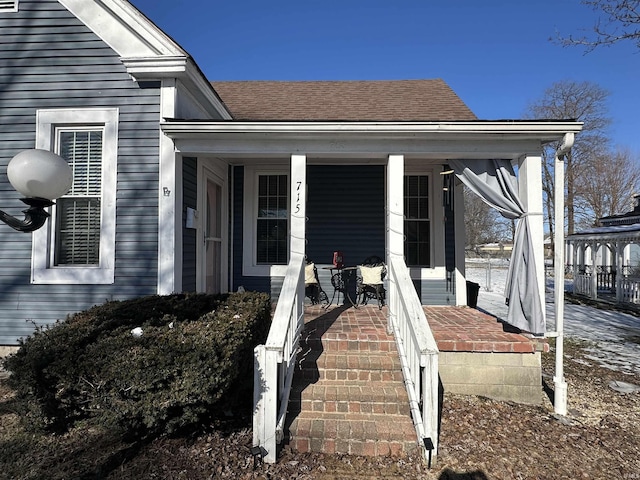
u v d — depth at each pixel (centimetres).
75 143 488
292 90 876
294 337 377
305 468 283
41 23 486
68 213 486
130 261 468
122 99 479
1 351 470
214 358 272
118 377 263
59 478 261
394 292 448
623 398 441
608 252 2106
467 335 444
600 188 2764
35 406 272
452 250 666
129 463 278
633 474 289
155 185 471
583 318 983
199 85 509
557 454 313
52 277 470
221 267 647
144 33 467
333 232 677
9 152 484
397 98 786
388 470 284
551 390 459
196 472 271
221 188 650
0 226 480
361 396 351
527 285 432
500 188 480
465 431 343
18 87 486
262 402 288
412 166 677
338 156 491
